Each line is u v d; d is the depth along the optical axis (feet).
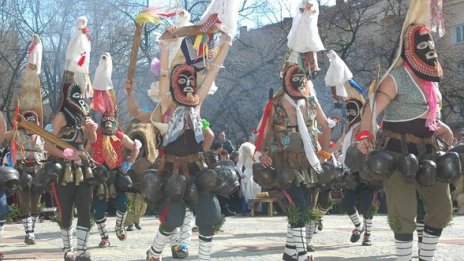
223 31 18.04
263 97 99.76
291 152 19.16
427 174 15.23
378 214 49.37
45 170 20.74
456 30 129.39
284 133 19.31
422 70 15.85
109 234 33.81
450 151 16.16
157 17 18.78
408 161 15.15
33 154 29.86
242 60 99.55
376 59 104.22
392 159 15.38
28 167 29.91
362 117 16.25
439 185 16.06
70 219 21.62
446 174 15.51
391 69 16.21
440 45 104.78
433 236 16.22
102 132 26.35
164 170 17.35
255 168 19.58
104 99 26.32
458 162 15.65
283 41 100.22
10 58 107.34
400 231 15.52
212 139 18.54
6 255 25.12
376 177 15.53
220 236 31.83
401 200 15.58
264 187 19.70
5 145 31.83
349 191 27.43
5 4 103.09
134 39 19.07
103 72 25.99
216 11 18.01
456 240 28.32
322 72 93.35
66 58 21.90
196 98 17.66
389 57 101.76
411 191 15.69
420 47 15.97
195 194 16.67
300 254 18.99
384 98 15.96
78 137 21.53
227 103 99.40
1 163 30.60
